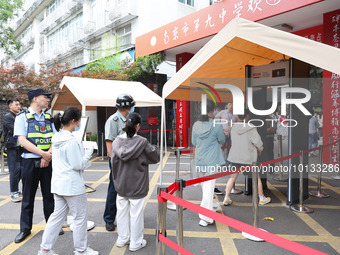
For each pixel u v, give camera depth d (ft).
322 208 12.69
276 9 20.40
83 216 8.21
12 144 14.40
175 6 45.55
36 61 83.76
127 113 10.23
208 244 9.38
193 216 12.03
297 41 6.81
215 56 10.53
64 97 26.96
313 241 9.45
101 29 51.34
